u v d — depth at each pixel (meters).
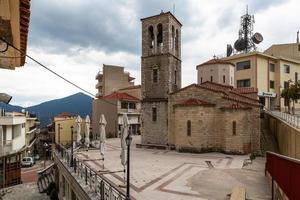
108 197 12.33
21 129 45.75
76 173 18.23
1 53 6.60
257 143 29.31
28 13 5.17
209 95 30.31
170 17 34.44
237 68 53.28
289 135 23.11
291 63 55.38
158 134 34.06
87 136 30.97
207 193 14.39
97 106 57.72
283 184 11.20
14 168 36.53
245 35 61.22
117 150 31.50
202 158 25.81
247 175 18.62
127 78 71.25
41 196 28.86
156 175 18.53
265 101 52.25
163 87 34.22
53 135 51.12
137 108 57.72
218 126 29.55
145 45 36.28
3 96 8.34
